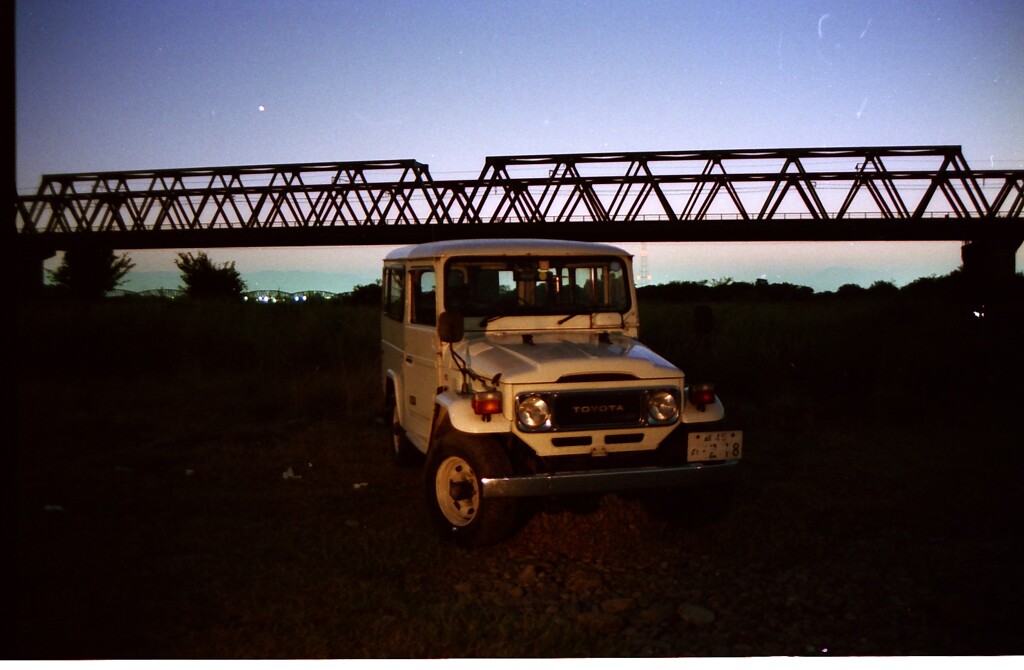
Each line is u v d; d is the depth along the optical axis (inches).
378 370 502.6
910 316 675.4
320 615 171.6
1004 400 429.4
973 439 344.5
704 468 211.6
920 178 1482.5
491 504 204.8
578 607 180.1
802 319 697.0
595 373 212.2
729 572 200.8
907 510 247.3
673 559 210.4
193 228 1672.0
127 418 391.9
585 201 1584.6
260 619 169.3
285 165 1683.1
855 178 1489.9
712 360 486.9
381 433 369.7
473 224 1539.1
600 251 255.4
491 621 169.5
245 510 251.3
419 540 222.7
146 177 1721.2
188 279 1438.2
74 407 418.9
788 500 260.4
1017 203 1457.9
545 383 208.1
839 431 365.1
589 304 254.8
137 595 181.8
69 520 236.7
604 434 211.6
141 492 268.1
